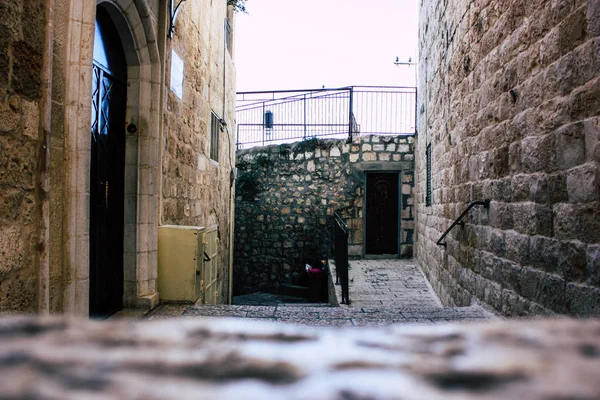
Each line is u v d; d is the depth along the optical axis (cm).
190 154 546
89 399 25
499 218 366
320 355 37
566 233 256
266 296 1088
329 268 926
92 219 336
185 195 522
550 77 276
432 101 738
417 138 1007
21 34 211
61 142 261
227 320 50
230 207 909
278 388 29
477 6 430
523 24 317
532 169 302
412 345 40
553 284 270
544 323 46
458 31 514
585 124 237
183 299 410
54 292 254
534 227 297
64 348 36
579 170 243
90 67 273
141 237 395
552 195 273
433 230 720
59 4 257
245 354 38
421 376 31
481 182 418
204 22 618
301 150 1115
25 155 216
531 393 27
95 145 339
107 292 364
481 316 376
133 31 374
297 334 45
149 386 29
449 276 565
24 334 40
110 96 369
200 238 424
